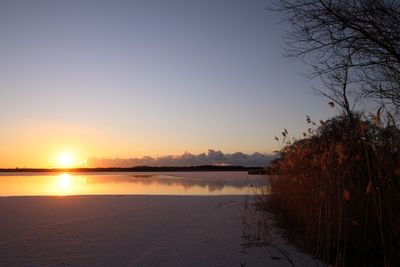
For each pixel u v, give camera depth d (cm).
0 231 808
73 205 1210
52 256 626
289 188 899
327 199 664
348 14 534
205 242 716
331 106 627
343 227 630
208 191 2062
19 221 921
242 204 1233
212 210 1102
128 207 1163
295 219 856
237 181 3400
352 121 634
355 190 653
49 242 714
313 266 578
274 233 793
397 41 521
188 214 1029
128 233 789
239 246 689
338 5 539
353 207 636
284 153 1086
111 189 2273
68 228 838
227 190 2139
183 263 593
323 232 654
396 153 541
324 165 679
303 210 770
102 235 771
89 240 729
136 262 597
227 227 852
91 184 2966
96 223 895
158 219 950
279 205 1047
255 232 797
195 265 584
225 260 608
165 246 686
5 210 1098
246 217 977
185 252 650
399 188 545
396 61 530
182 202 1298
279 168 1085
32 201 1323
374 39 518
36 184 3023
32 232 796
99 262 596
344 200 607
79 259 611
